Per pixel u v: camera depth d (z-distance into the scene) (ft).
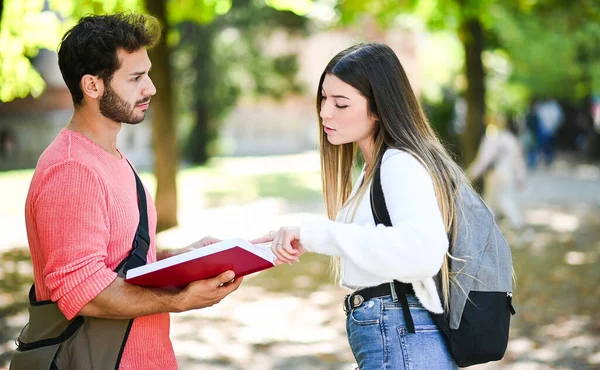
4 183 80.89
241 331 25.29
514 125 94.48
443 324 9.40
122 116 9.41
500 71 99.19
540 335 24.80
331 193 10.92
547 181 83.35
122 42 9.19
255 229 49.34
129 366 9.23
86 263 8.59
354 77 9.53
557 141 133.08
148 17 9.53
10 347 22.44
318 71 137.90
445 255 9.37
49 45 36.55
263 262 8.93
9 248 41.78
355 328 9.64
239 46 105.81
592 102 115.03
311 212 58.80
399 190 8.95
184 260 8.46
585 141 122.01
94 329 9.04
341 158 10.86
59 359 9.00
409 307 9.41
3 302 28.73
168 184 47.73
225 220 53.88
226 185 81.25
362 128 9.74
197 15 45.27
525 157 99.96
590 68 92.79
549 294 30.86
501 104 100.58
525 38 72.28
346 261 9.78
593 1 49.85
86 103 9.36
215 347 23.30
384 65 9.61
